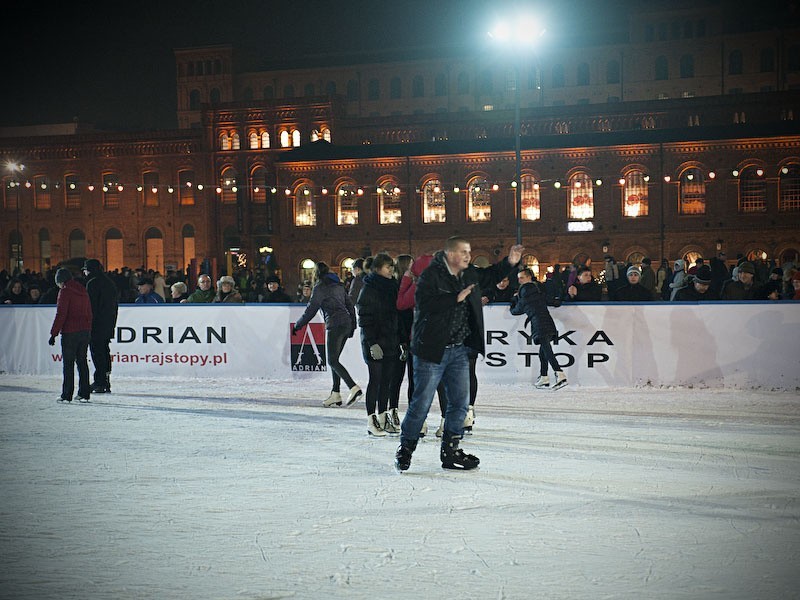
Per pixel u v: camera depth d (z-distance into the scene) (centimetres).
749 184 5356
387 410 1101
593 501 750
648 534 653
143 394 1541
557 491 788
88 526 690
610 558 597
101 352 1555
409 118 7100
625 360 1582
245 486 818
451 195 5831
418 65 9994
